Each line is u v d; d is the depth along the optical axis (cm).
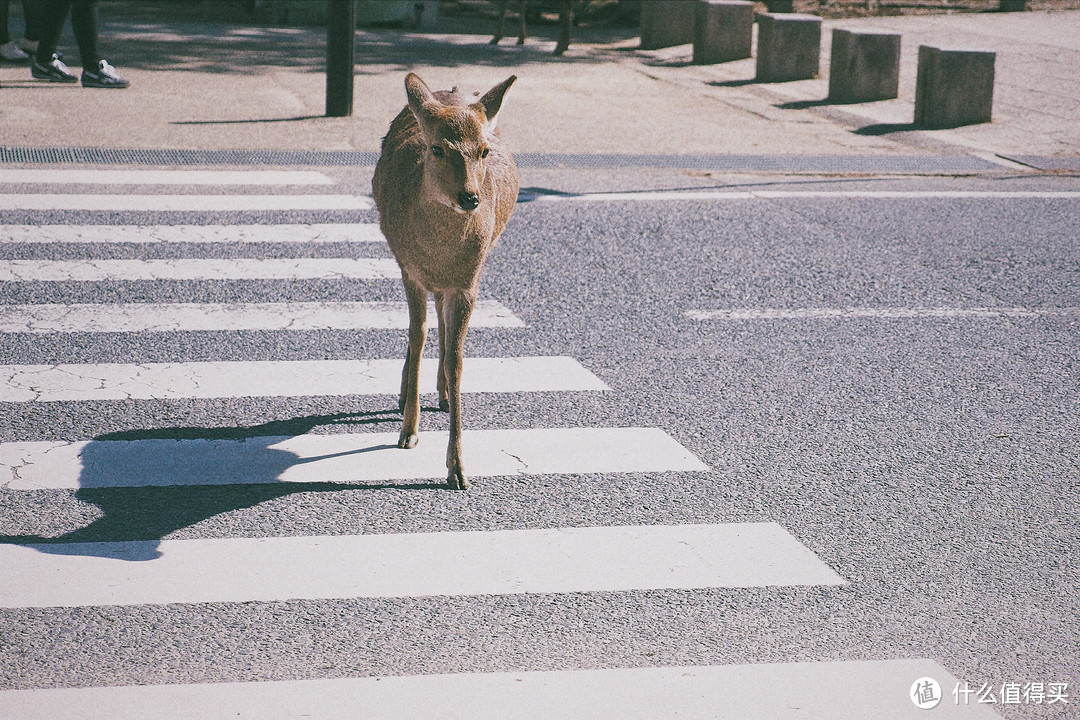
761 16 1452
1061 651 344
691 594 370
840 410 522
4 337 575
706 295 672
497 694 316
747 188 922
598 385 544
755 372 564
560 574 380
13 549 385
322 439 482
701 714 309
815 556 396
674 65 1588
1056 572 389
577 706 312
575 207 848
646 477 453
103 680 317
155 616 349
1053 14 1888
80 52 1266
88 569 374
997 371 574
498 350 584
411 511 421
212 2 1833
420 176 422
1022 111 1241
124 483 436
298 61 1438
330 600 361
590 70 1505
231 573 375
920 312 655
